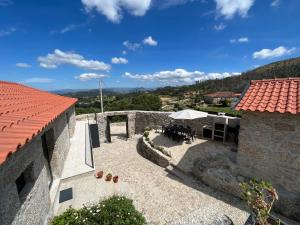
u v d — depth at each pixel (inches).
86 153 418.9
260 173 302.0
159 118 760.3
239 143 323.0
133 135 800.9
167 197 328.5
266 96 297.7
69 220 188.4
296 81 300.2
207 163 393.1
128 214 198.2
